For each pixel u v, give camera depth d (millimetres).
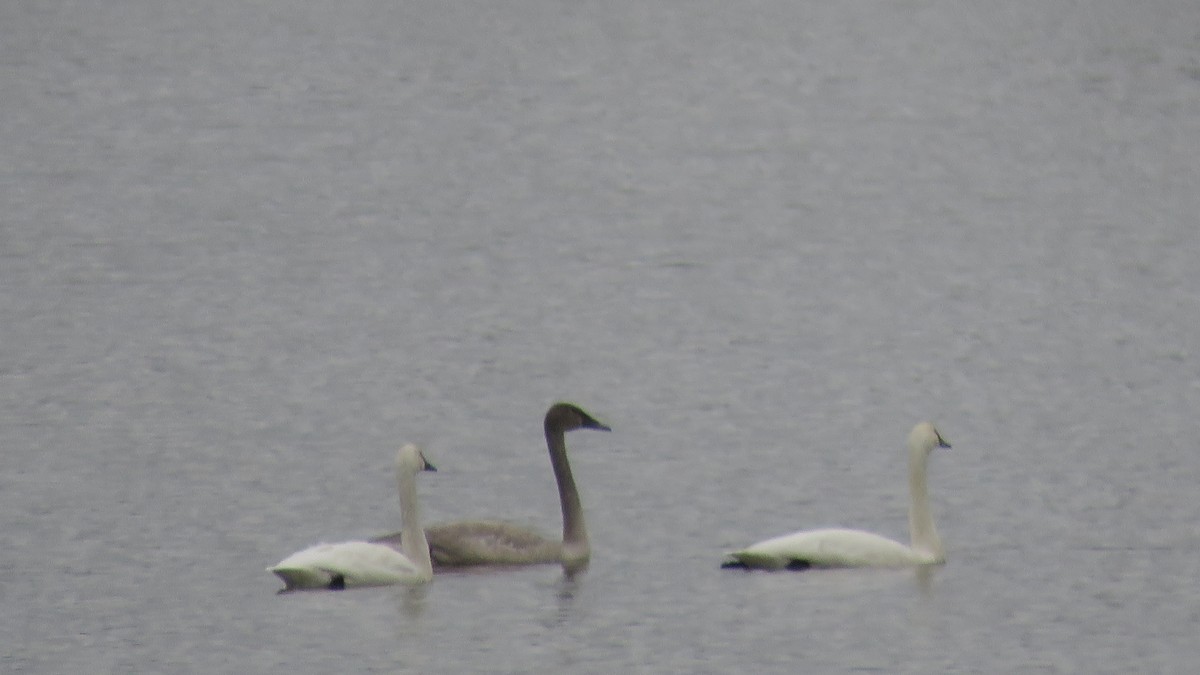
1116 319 49938
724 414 39156
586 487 33094
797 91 122375
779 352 46469
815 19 159375
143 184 81750
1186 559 27594
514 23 155125
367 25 151750
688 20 158625
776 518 30875
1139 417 37969
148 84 118562
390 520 31156
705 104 117438
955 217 73625
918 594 25844
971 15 156750
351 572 26469
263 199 78375
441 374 43781
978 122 105188
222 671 23266
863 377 43062
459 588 26609
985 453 35031
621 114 112812
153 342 47438
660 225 73312
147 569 28125
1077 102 110625
